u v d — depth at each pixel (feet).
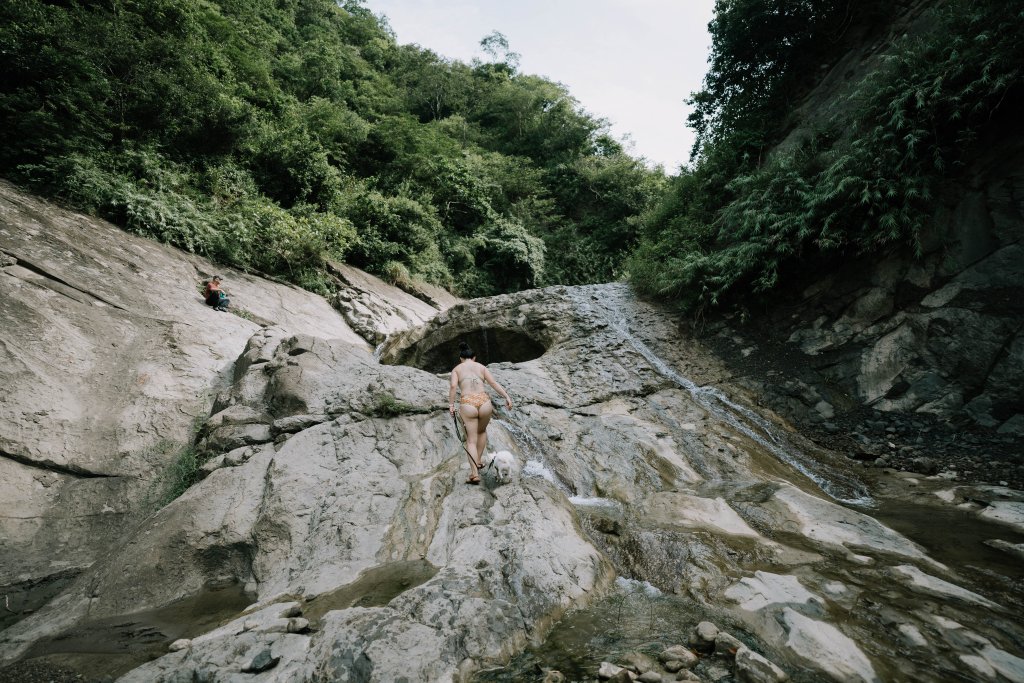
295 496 15.42
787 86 40.91
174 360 25.79
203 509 15.07
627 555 12.87
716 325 29.94
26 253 25.96
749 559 12.12
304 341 24.53
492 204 94.02
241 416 20.30
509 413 21.81
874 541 12.79
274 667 8.30
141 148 41.68
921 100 22.63
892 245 24.39
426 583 10.66
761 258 27.66
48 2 43.60
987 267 21.27
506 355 33.94
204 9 76.23
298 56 105.19
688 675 7.91
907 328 22.81
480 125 138.10
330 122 74.54
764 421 22.72
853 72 34.78
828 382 23.88
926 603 10.06
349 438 18.45
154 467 20.03
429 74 141.79
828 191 25.53
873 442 20.42
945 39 23.95
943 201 23.30
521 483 15.25
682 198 40.50
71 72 36.91
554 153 122.31
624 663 8.57
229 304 34.86
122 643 10.66
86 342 23.68
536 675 8.39
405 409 19.95
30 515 16.92
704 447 20.20
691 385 26.07
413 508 14.76
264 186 54.49
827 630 9.20
